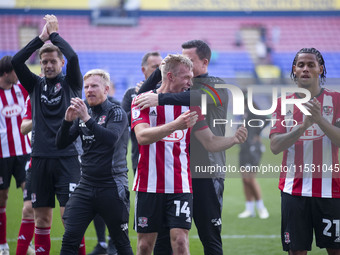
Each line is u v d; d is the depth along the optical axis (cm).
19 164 2131
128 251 1525
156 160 1391
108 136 1470
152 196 1395
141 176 1407
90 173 1502
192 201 1420
